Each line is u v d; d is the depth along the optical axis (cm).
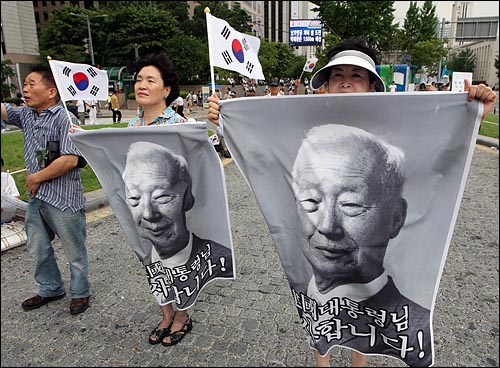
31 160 277
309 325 199
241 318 285
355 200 181
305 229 189
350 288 190
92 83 290
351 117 177
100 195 587
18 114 284
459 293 316
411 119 173
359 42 217
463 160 173
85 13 2875
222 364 236
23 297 314
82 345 256
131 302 308
